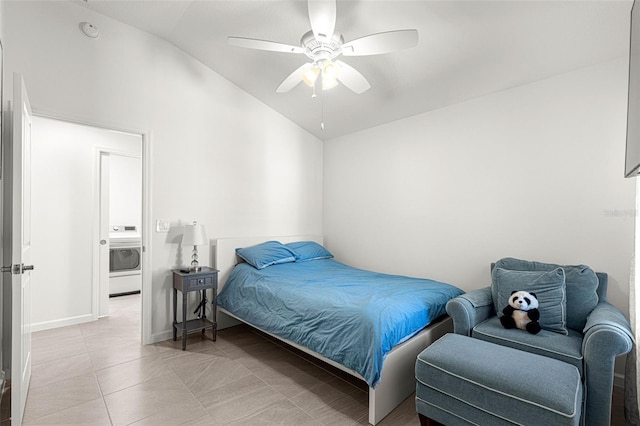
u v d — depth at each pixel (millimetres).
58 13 2584
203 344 3066
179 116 3279
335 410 2021
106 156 3908
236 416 1946
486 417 1575
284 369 2568
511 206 2877
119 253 4785
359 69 3023
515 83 2807
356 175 4223
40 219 3420
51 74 2547
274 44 2209
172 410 1996
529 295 2191
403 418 1945
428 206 3467
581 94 2516
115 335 3252
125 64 2934
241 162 3766
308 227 4488
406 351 2109
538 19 2158
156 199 3121
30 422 1860
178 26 2949
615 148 2371
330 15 1893
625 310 2316
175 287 3127
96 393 2174
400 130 3729
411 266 3617
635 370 1861
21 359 1788
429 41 2543
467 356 1736
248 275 3221
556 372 1566
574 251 2545
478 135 3090
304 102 3809
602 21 2094
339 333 2078
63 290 3539
